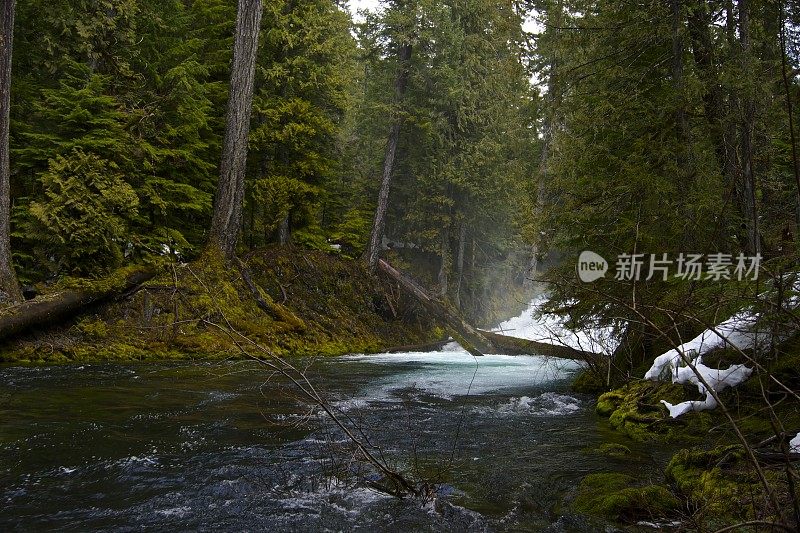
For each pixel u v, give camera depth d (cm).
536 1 1070
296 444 544
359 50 2269
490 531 354
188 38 1752
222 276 1466
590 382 943
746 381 576
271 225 1881
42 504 380
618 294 732
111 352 1155
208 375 972
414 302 2084
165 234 1466
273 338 1414
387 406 768
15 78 1341
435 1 2158
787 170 738
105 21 1388
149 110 1445
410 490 416
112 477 438
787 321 439
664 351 822
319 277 1862
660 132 865
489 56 2438
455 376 1135
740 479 392
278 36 1791
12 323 1033
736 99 710
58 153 1236
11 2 1129
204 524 355
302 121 1850
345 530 352
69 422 606
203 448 523
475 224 2784
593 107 927
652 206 756
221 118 1797
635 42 889
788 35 605
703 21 822
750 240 671
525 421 688
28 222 1174
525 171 2297
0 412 644
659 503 381
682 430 578
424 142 2464
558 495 420
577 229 912
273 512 377
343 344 1611
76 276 1227
